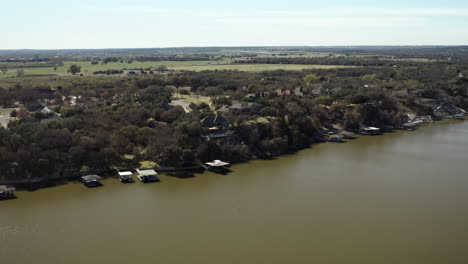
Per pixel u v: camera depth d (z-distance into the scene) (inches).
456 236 3009.4
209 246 2847.0
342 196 3796.8
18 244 2851.9
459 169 4675.2
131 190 3917.3
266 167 4776.1
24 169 4001.0
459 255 2746.1
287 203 3617.1
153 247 2829.7
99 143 4515.3
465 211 3452.3
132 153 4687.5
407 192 3912.4
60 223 3176.7
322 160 5098.4
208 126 5191.9
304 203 3622.0
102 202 3607.3
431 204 3597.4
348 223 3213.6
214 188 4013.3
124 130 4896.7
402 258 2704.2
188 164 4653.1
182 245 2859.3
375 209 3484.3
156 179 4234.7
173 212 3410.4
